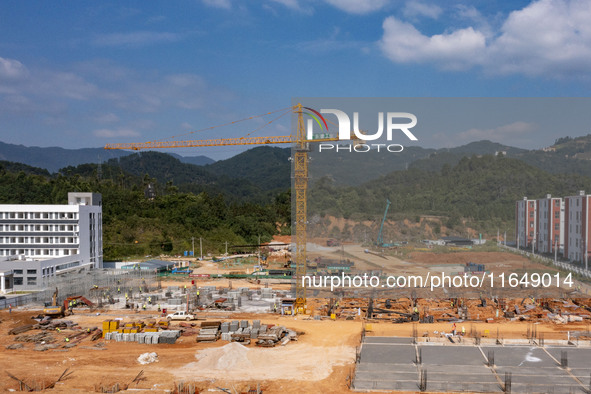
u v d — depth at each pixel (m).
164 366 49.50
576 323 65.25
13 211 99.44
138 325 62.22
